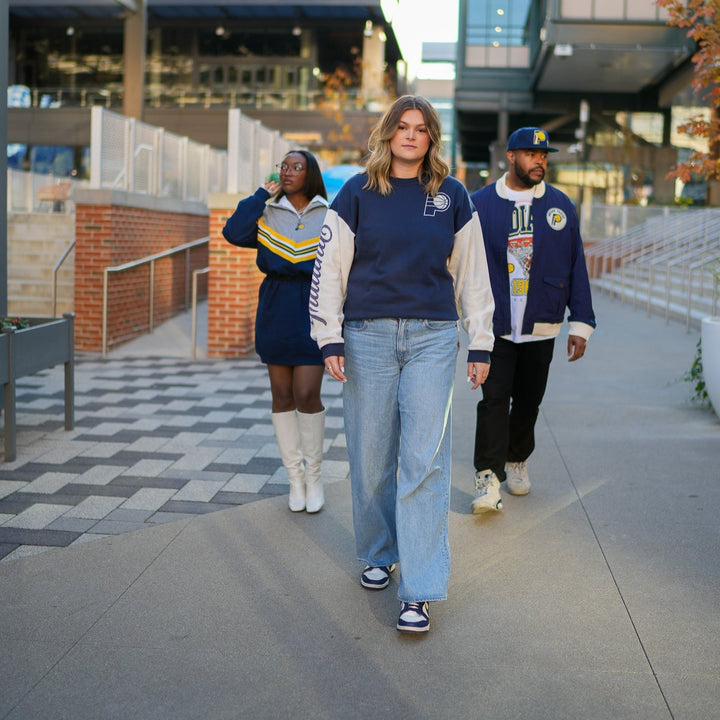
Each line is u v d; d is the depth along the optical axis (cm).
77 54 4266
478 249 332
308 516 449
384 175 320
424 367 321
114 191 1091
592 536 418
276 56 4266
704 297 1430
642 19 2659
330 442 614
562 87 3422
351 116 3662
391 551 359
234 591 355
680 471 529
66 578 368
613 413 700
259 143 1294
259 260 451
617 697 273
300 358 438
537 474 523
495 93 3544
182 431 648
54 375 891
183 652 303
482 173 4681
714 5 683
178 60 4309
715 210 1966
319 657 300
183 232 1362
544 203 423
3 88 643
